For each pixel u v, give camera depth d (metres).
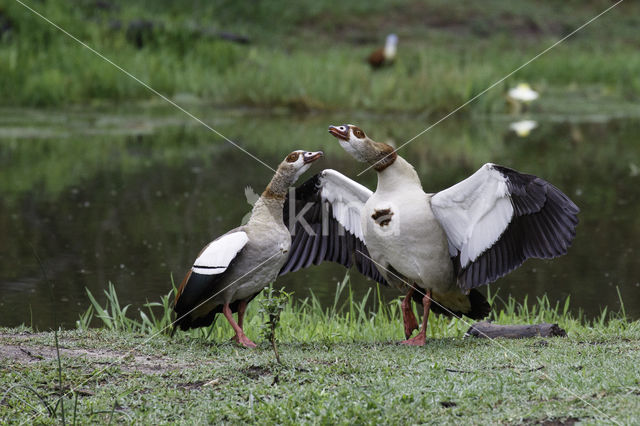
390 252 8.02
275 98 29.88
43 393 6.15
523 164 19.91
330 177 8.64
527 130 26.06
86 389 6.30
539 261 12.78
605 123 28.22
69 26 32.12
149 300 10.90
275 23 41.88
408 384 6.04
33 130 23.89
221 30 38.38
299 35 41.19
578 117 27.64
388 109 29.20
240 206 16.14
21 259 12.76
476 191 7.59
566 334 8.27
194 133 25.69
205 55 33.62
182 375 6.61
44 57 30.12
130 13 35.88
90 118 26.78
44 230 14.44
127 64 31.02
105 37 32.66
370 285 12.06
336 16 43.53
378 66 34.47
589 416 5.20
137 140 24.14
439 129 25.81
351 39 41.28
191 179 18.80
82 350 7.37
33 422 5.63
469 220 7.72
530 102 30.98
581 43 42.88
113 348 7.48
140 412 5.77
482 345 7.55
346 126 7.92
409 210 7.80
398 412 5.45
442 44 40.75
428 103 28.83
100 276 11.93
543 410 5.36
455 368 6.52
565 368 6.30
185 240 13.84
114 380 6.52
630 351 6.80
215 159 21.56
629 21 47.25
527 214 7.45
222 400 5.95
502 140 23.92
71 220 15.11
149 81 30.77
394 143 21.75
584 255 12.89
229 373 6.60
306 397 5.83
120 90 30.31
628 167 19.58
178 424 5.52
